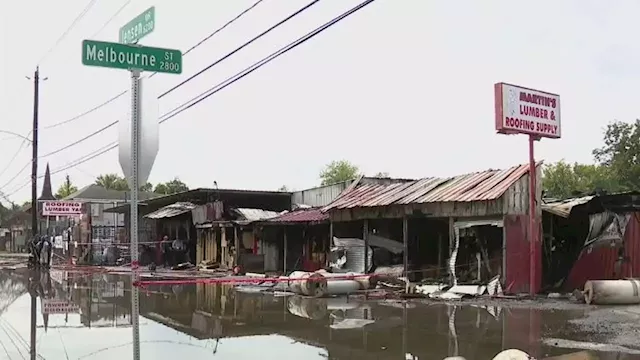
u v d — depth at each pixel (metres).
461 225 19.02
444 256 21.56
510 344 10.03
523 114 17.58
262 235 29.77
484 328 11.79
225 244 31.17
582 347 9.70
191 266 34.00
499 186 18.22
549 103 18.30
